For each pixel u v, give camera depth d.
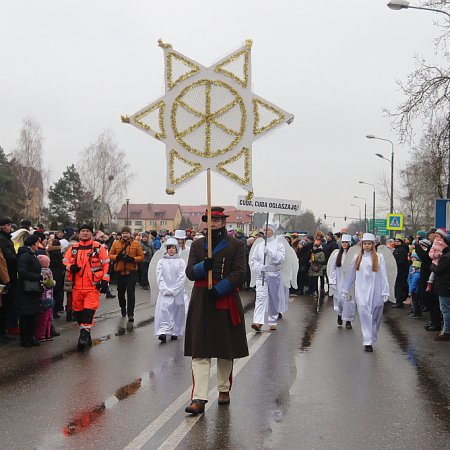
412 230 58.59
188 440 5.68
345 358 9.75
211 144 7.97
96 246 10.55
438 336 11.74
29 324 10.50
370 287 10.59
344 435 5.88
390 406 6.93
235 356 6.80
